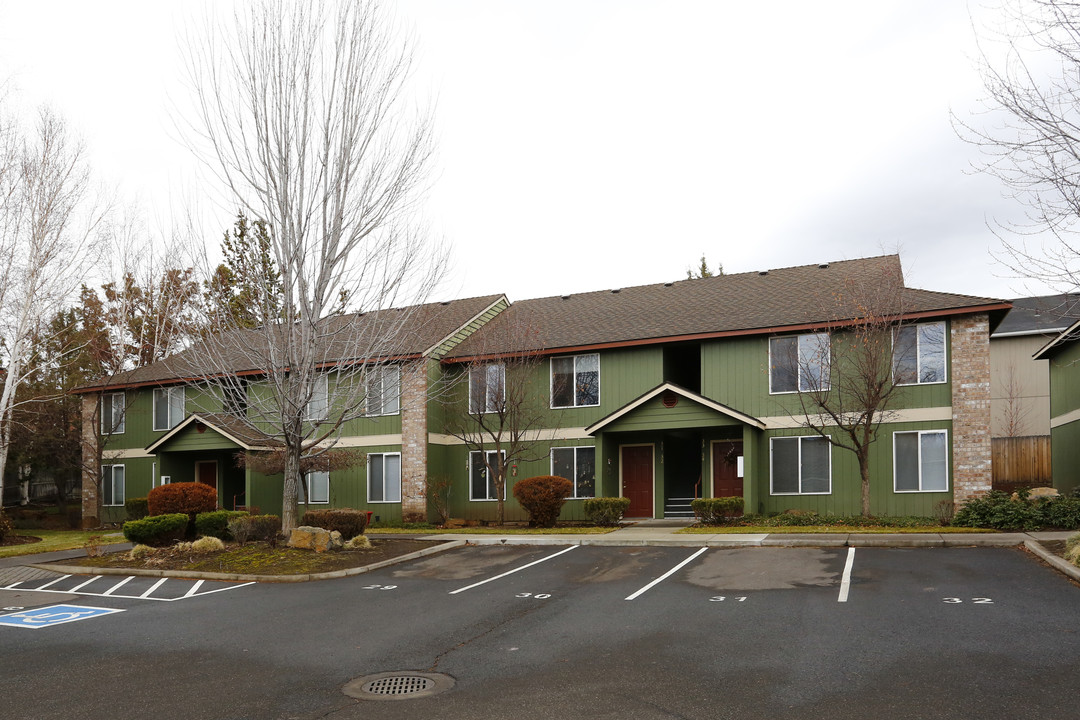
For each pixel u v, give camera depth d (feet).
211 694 26.68
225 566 53.21
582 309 91.71
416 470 82.94
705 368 76.59
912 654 28.19
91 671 29.84
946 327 67.41
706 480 78.02
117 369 117.29
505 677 27.76
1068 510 56.59
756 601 37.91
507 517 83.15
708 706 23.97
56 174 86.74
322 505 89.61
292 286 55.88
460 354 85.25
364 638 34.14
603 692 25.59
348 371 68.39
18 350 84.43
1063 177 31.71
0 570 57.72
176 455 97.66
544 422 82.89
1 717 24.81
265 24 55.47
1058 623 31.37
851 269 81.46
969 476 65.00
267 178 55.21
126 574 54.19
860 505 69.31
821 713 23.03
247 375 80.59
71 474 121.39
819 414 66.54
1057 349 82.69
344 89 55.88
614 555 54.29
